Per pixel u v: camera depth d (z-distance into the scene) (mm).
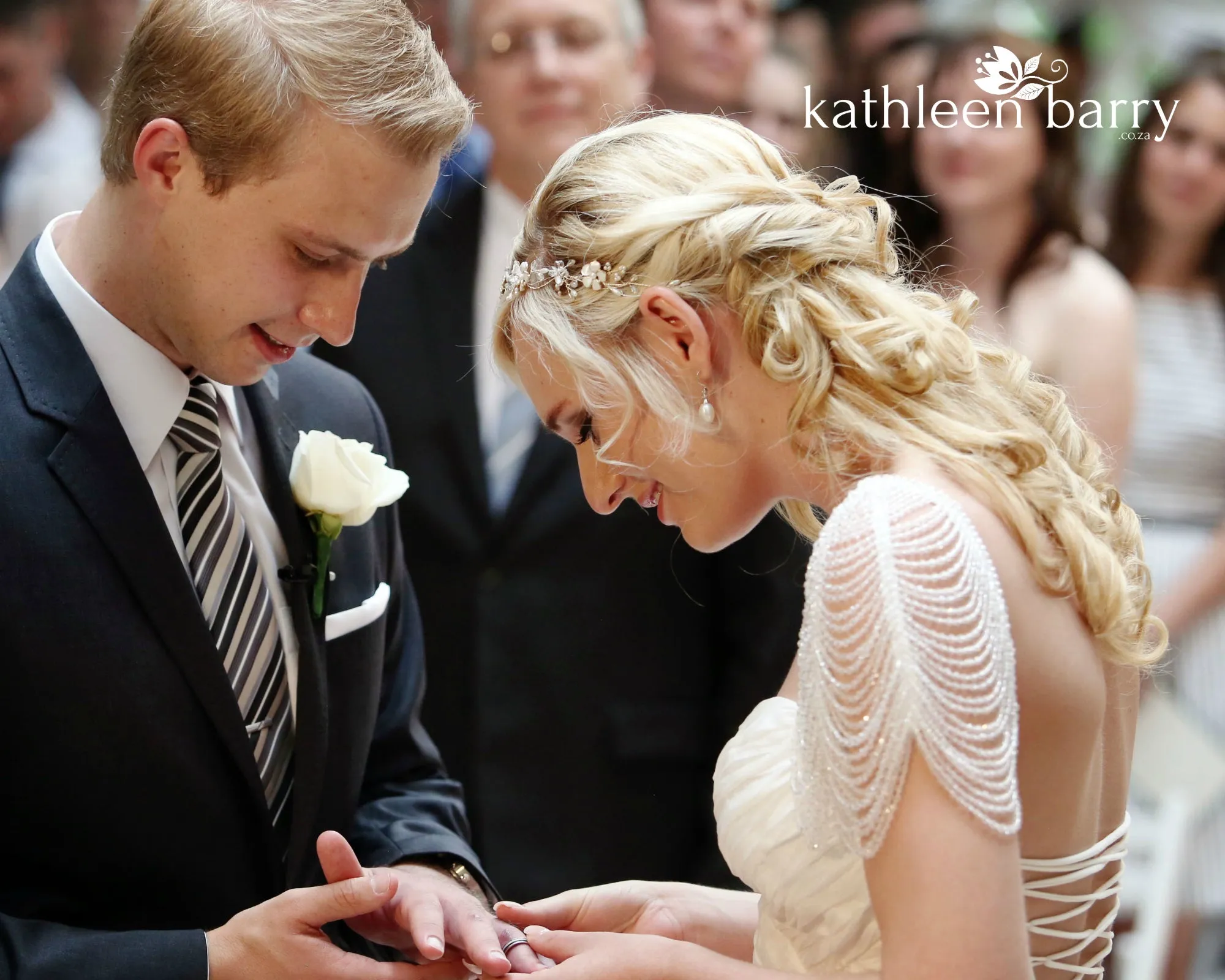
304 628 1957
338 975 1729
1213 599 3881
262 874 1939
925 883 1367
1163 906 3416
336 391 2199
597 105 3100
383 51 1699
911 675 1389
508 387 3008
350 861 1752
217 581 1896
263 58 1646
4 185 3566
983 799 1374
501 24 3053
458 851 2074
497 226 3113
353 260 1754
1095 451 1821
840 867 1655
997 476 1548
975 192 3650
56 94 3559
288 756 1979
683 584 2936
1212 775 3713
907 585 1413
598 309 1700
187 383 1858
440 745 2973
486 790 2932
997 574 1466
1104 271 3678
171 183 1698
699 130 1794
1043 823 1557
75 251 1841
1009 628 1456
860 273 1704
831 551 1473
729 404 1693
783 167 1794
